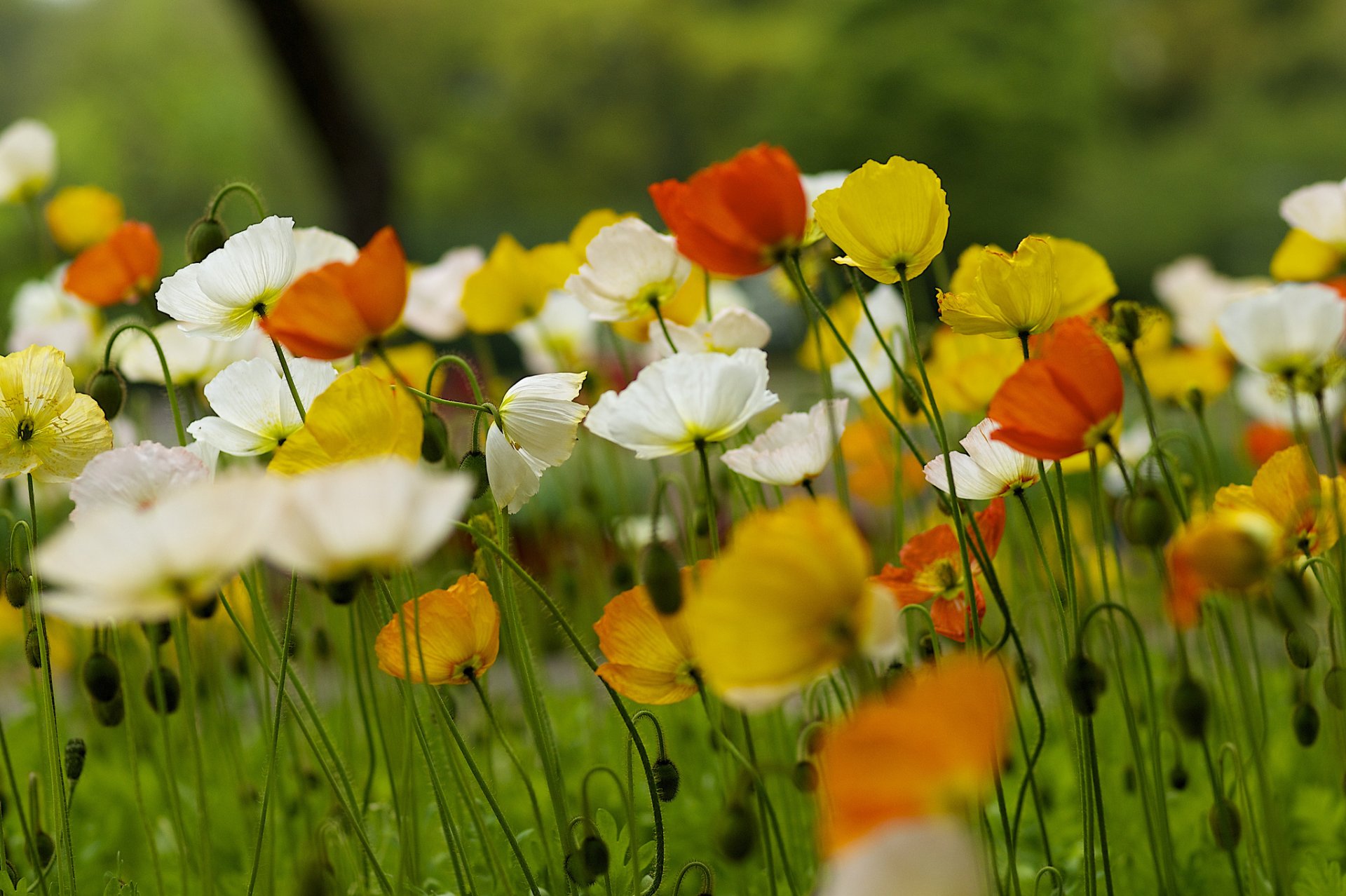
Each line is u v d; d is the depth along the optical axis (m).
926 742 2.03
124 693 2.47
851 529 2.11
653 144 27.05
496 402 2.92
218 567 2.09
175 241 14.80
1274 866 2.40
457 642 2.32
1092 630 2.52
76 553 2.08
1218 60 33.34
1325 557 2.39
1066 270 2.50
